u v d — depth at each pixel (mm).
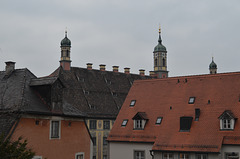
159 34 99000
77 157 32750
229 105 35906
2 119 26438
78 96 62500
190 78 41906
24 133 26922
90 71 70562
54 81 30047
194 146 33719
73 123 32656
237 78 38250
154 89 43688
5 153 16750
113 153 40438
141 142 38281
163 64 97062
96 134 60812
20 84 29938
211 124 35062
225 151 32875
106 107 64875
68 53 76438
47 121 29391
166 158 35250
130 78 77250
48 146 29219
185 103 39094
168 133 36562
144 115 40250
